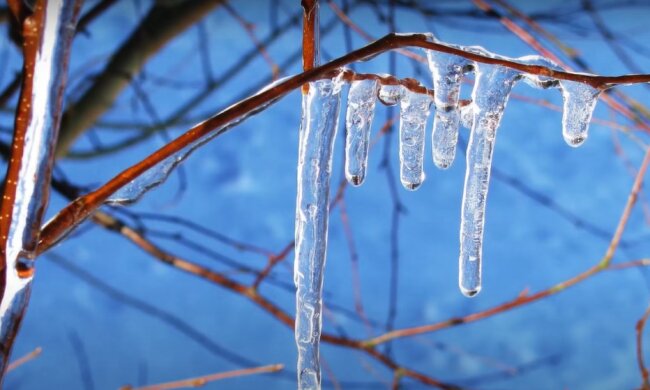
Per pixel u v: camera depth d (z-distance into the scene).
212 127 0.75
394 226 1.38
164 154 0.75
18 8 0.72
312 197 0.80
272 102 0.77
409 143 0.82
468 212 0.83
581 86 0.80
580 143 0.80
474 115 0.81
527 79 0.81
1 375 0.73
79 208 0.75
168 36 1.41
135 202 0.78
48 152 0.72
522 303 1.19
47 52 0.71
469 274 0.83
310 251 0.80
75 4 0.71
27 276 0.73
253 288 1.26
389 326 1.38
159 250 1.31
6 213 0.72
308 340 0.80
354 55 0.75
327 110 0.79
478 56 0.77
